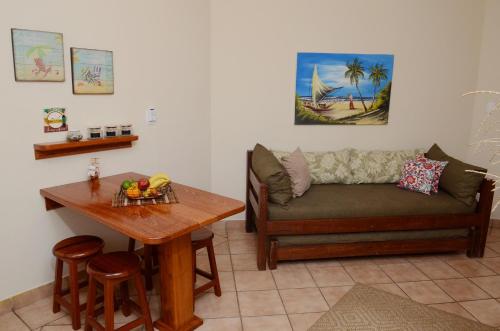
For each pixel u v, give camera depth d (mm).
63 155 2537
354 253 3141
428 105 3973
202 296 2646
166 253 2127
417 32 3811
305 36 3719
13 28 2201
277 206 3041
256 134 3867
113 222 1916
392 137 4012
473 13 3812
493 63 3861
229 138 3846
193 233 2539
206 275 2650
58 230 2602
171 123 3342
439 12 3789
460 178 3230
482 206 3213
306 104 3842
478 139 3992
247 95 3777
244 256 3299
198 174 3725
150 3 2990
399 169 3752
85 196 2334
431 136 4051
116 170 2922
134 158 3049
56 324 2301
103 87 2734
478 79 3949
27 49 2275
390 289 2775
